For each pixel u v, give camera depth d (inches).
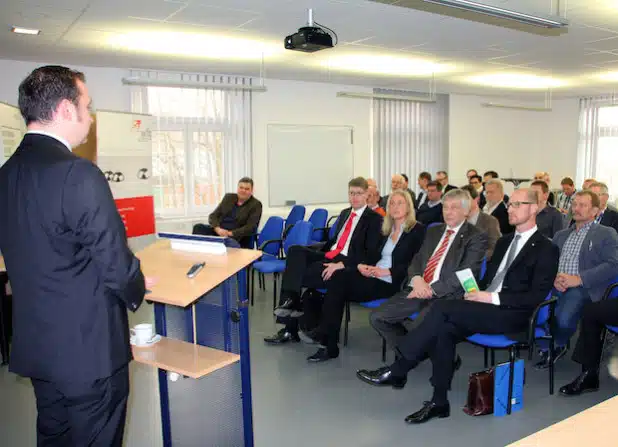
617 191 434.6
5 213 63.2
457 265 136.4
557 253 122.2
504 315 117.3
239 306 85.4
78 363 62.5
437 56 273.7
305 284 163.2
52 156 61.5
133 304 65.6
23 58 264.7
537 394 132.3
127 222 235.0
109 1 173.9
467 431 113.5
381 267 162.6
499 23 204.8
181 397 97.7
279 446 108.0
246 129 333.7
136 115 237.1
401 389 136.6
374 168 390.6
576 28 215.0
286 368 151.9
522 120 480.4
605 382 139.9
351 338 178.2
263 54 261.7
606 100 437.7
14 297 64.5
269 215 348.8
